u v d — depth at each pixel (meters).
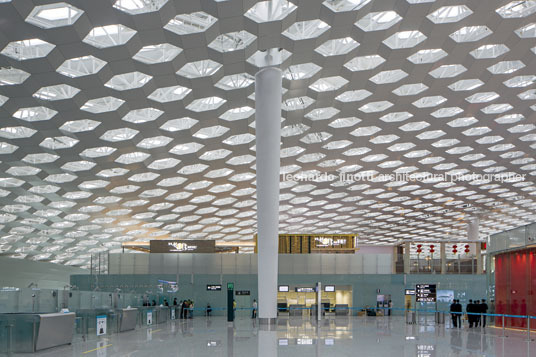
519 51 23.50
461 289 39.97
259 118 23.80
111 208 47.72
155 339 19.44
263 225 24.78
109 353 14.78
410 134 35.75
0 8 16.25
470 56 24.00
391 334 21.73
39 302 16.75
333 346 16.55
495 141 38.03
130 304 26.03
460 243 44.09
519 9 20.48
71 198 43.03
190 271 46.19
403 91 28.48
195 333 22.58
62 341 16.75
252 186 45.69
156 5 17.64
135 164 35.84
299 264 45.94
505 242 26.72
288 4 18.91
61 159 33.31
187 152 35.28
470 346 16.72
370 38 21.33
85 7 16.84
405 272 44.47
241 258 46.47
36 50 20.12
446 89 27.89
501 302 27.44
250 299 45.81
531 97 30.11
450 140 38.84
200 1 17.45
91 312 19.86
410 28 20.92
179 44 20.09
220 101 27.44
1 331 14.81
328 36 20.97
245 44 21.19
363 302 44.62
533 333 22.83
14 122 26.59
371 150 38.84
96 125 28.56
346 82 25.97
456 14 20.48
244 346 16.59
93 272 45.41
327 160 40.31
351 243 48.66
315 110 31.00
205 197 48.09
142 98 25.06
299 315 43.88
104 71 21.78
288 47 21.47
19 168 35.88
